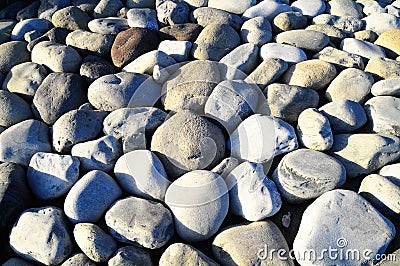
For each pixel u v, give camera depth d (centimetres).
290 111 214
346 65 236
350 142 200
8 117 219
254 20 256
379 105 212
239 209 183
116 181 193
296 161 192
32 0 304
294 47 241
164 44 246
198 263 165
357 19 266
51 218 177
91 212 180
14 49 254
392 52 246
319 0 278
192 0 279
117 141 202
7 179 187
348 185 193
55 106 221
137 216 175
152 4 285
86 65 238
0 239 180
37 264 173
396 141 196
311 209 179
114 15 281
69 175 189
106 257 169
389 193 179
